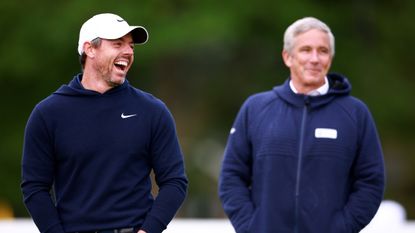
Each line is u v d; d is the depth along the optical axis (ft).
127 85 59.62
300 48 66.74
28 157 58.44
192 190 254.68
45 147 58.34
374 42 254.27
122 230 57.57
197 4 232.53
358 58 247.70
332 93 66.74
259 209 65.82
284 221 65.05
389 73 251.60
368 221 65.36
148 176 59.52
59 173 58.75
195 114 250.98
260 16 234.99
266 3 234.38
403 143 277.44
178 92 247.91
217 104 255.50
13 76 248.32
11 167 253.03
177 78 246.68
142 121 58.80
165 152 59.36
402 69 258.98
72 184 58.08
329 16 244.63
